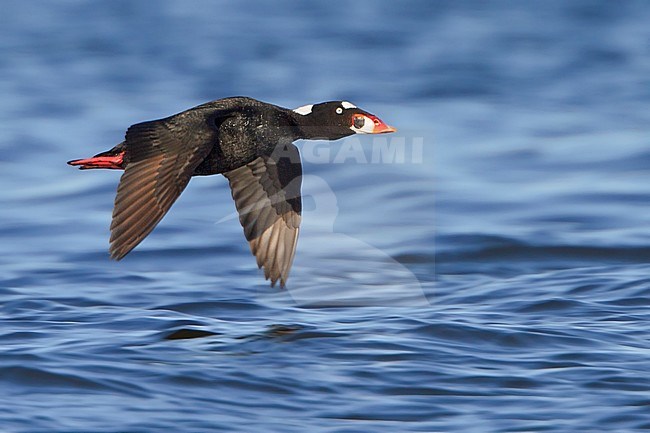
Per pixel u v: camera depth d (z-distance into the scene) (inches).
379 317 421.7
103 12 1561.3
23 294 485.4
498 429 311.4
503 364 369.1
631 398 334.6
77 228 627.2
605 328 414.6
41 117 943.7
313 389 344.2
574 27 1417.3
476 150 824.3
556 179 740.7
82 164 379.2
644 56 1234.6
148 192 335.9
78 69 1184.8
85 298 478.9
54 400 332.5
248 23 1478.8
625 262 546.6
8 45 1318.9
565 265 545.6
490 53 1263.5
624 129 885.2
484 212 658.2
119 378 350.9
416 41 1346.0
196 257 561.9
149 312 448.5
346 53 1275.8
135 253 567.8
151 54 1266.0
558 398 335.9
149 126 354.9
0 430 305.6
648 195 693.3
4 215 655.1
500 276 527.2
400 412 324.8
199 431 307.7
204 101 1016.2
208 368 361.1
